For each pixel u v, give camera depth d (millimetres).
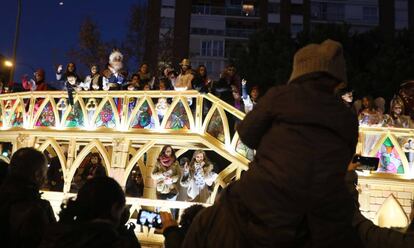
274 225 1857
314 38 24109
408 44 23406
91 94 9602
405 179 7840
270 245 1875
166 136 8766
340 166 1925
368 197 7984
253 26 42500
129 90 9734
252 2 42625
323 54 2098
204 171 8727
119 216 2783
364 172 8039
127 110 9320
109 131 9281
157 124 8961
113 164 9164
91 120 9570
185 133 8625
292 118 1947
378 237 2463
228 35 42031
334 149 1917
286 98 2002
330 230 1873
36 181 3168
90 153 11117
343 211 1916
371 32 25109
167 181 8836
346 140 1976
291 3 42312
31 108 10234
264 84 23641
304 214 1877
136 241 3041
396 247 2373
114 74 10625
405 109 9078
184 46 40031
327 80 2080
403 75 21219
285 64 23266
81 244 2447
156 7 40031
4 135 10695
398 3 41594
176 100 8844
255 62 24516
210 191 9391
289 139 1925
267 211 1873
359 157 2936
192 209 3992
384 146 8109
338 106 1998
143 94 9156
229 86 9555
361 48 24594
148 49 26578
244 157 8242
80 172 10531
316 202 1852
